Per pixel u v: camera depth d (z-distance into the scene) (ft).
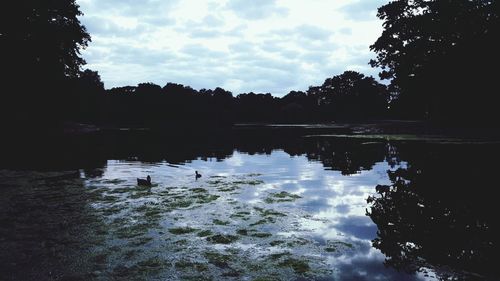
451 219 39.27
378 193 53.93
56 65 189.37
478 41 167.63
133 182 63.98
